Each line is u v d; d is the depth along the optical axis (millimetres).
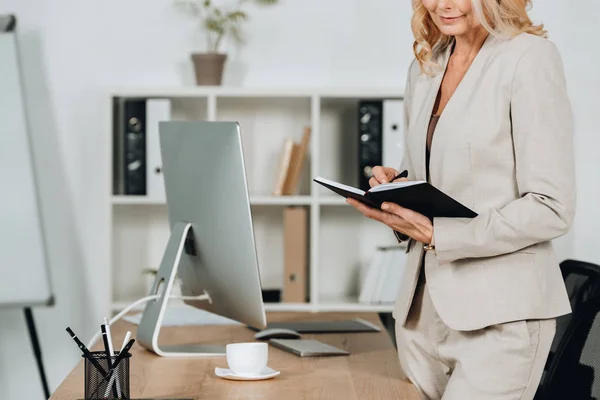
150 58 4059
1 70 3779
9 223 3744
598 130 4004
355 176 4059
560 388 2115
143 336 2318
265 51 4051
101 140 4078
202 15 4047
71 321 4113
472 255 1860
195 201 2301
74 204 4090
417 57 2109
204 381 1984
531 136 1825
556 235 1834
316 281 3785
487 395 1844
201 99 4031
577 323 2135
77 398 1812
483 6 1893
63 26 4055
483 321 1858
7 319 4098
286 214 3838
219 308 2371
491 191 1905
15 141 3768
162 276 2371
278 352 2336
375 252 3846
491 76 1888
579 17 3994
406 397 1846
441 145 1939
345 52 4059
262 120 4051
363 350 2373
